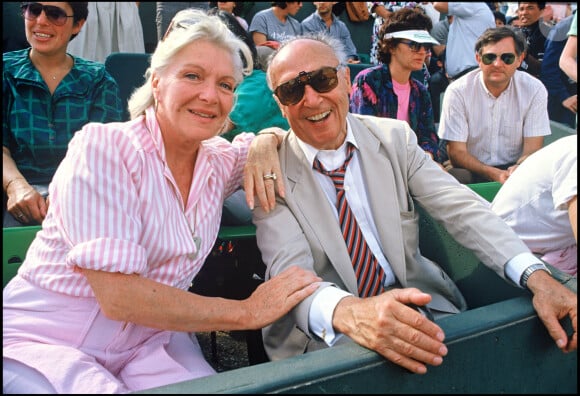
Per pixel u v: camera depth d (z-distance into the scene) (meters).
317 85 1.59
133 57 2.95
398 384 1.12
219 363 2.26
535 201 1.74
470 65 4.05
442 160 3.33
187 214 1.47
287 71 1.62
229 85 1.45
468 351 1.17
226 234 1.78
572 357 1.35
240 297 2.00
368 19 4.91
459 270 1.89
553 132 3.17
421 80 3.85
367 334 1.14
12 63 2.25
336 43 1.73
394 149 1.75
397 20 2.96
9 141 2.26
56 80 2.31
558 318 1.28
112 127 1.36
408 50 2.92
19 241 1.67
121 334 1.34
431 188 1.75
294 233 1.60
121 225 1.26
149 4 4.07
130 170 1.32
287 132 1.83
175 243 1.39
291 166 1.69
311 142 1.68
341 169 1.72
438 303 1.77
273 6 4.17
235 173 1.71
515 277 1.49
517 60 2.84
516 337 1.23
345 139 1.71
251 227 1.86
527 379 1.29
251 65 1.50
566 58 3.44
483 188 2.19
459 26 4.05
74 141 1.32
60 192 1.27
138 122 1.41
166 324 1.25
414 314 1.11
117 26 3.70
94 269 1.21
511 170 2.85
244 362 2.28
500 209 1.85
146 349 1.39
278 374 1.02
